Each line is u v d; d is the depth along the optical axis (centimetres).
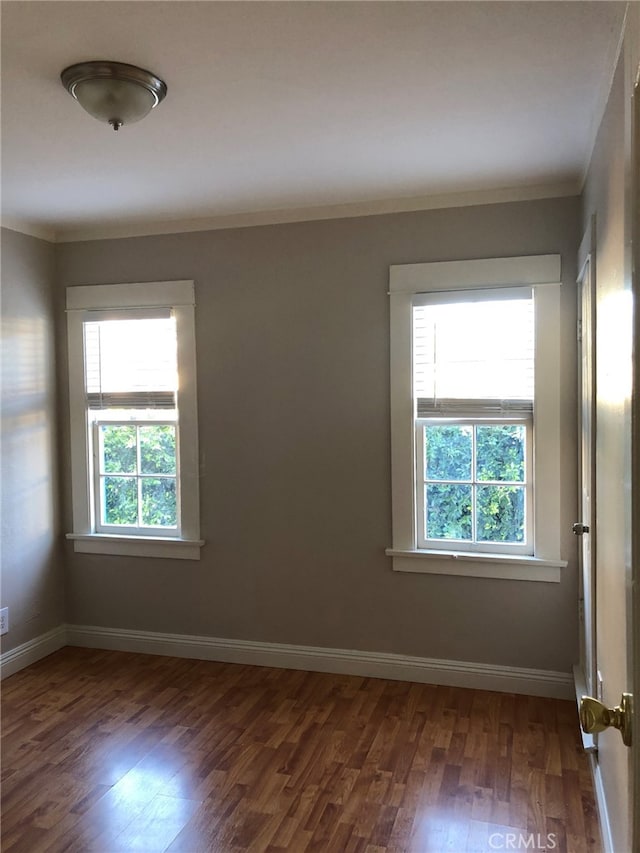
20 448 362
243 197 321
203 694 325
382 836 216
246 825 223
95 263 377
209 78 201
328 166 280
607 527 194
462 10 167
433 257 325
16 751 272
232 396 358
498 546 327
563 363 310
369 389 338
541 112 229
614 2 162
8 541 354
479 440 329
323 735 282
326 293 341
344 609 347
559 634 316
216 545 365
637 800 79
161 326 369
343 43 182
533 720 293
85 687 335
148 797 239
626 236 96
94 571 389
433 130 243
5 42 179
